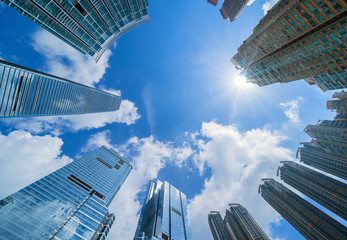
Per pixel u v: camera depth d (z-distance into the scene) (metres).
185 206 168.00
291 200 173.00
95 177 103.56
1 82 55.16
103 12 81.56
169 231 113.38
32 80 68.00
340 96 124.00
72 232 59.38
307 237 145.75
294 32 55.28
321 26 49.75
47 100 80.19
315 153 181.00
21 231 48.75
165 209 132.88
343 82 58.09
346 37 45.38
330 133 121.25
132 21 102.94
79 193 80.62
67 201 70.62
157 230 106.69
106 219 84.88
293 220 162.38
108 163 132.62
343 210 139.12
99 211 78.12
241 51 86.31
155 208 143.25
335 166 158.50
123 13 92.00
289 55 64.69
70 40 83.25
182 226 129.88
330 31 47.19
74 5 68.62
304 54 59.50
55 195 69.19
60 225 58.59
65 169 91.81
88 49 97.25
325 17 45.25
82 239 59.66
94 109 139.50
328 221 138.50
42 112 78.81
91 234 64.12
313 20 48.03
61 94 90.56
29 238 48.50
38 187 67.56
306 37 54.75
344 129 110.31
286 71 74.19
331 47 50.47
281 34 59.69
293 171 198.75
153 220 125.25
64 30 76.00
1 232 45.47
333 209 148.25
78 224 63.97
